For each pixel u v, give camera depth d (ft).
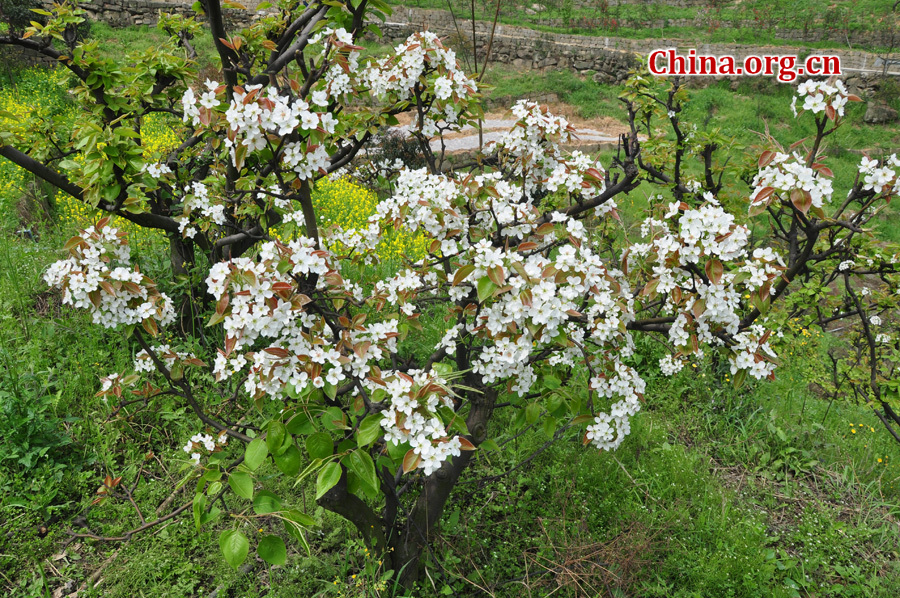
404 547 8.57
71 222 17.39
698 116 53.21
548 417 7.80
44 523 9.55
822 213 7.20
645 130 12.66
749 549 10.30
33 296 14.08
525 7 80.89
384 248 16.80
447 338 7.91
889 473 13.56
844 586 10.34
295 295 6.15
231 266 6.13
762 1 85.05
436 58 8.61
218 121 6.30
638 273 8.32
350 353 6.83
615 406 7.67
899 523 12.06
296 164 6.08
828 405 16.35
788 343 16.03
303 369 6.46
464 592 9.12
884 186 7.45
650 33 75.36
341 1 8.51
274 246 6.33
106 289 6.91
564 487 11.03
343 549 9.53
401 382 6.28
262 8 9.52
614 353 7.72
